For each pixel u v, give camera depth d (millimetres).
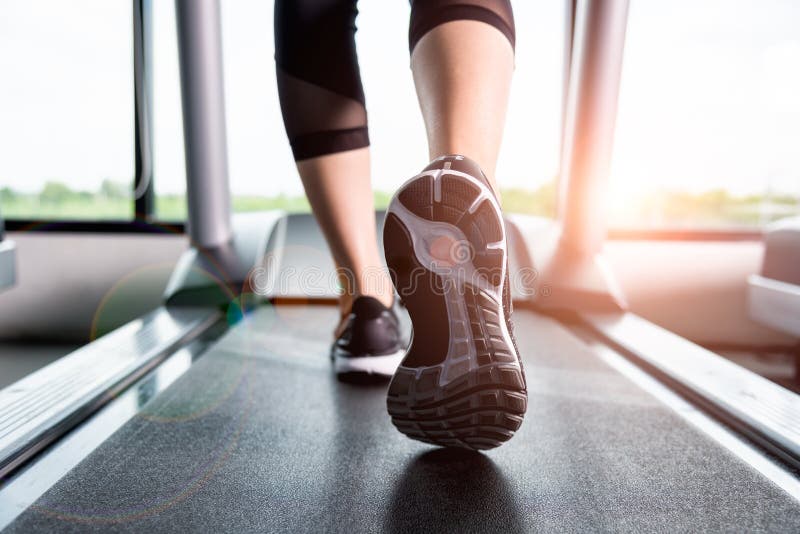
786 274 1583
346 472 659
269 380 1013
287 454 708
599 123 1667
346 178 915
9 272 1236
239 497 599
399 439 758
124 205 2357
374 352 992
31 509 574
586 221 1709
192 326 1396
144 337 1271
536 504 586
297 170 928
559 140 2258
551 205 2303
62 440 745
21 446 693
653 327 1411
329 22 845
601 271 1661
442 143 636
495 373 613
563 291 1612
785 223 1637
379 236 1778
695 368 1039
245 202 2115
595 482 638
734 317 2059
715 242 2072
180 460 690
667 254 2061
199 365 1104
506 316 649
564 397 930
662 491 618
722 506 588
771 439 739
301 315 1597
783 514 574
